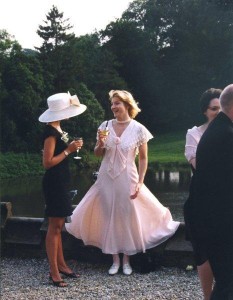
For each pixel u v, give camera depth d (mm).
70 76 60219
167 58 75938
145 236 5828
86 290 5199
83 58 65375
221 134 3953
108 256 6117
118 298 4922
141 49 73688
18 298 4980
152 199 5922
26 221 6504
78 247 6246
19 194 35875
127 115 5871
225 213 3910
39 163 51094
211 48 73875
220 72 73062
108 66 67875
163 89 73875
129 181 5770
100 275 5734
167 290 5125
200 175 4016
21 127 53906
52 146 5332
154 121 74125
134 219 5762
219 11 74625
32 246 6391
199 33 74125
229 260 3941
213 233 3939
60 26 62094
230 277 3945
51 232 5461
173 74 74188
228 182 3912
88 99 57750
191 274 5676
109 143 5809
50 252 5434
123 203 5754
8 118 52656
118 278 5598
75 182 38750
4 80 54844
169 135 70438
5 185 42125
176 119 74375
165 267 5949
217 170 3928
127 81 74688
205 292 4484
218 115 4082
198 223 4027
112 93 5898
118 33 75375
